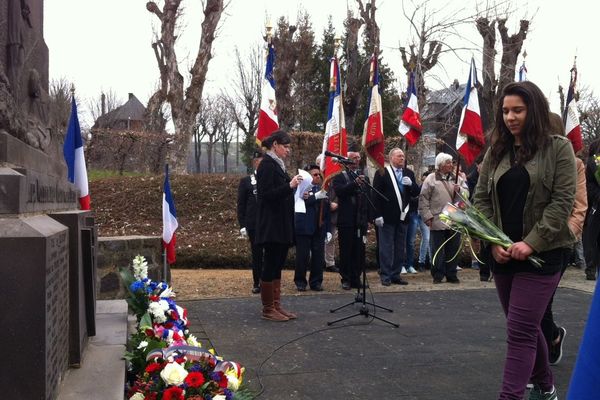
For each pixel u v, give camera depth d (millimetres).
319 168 8648
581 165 3709
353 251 8398
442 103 22062
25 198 2535
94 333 3746
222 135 47188
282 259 6289
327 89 34781
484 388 4148
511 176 3365
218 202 14945
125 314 4727
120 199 14914
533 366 3240
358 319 6434
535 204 3285
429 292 8305
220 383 2830
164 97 20203
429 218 9000
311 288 8398
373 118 8727
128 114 43062
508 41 19203
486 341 5488
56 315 2576
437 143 19109
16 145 2807
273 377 4375
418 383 4250
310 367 4629
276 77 26516
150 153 18875
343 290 8414
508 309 3383
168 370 2750
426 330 5934
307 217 8195
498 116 3508
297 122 33844
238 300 7523
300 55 31391
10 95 2930
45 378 2268
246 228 8055
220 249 11062
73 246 3164
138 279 4445
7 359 2236
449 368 4629
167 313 3955
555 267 3250
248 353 5016
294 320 6340
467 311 6945
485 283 9125
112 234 13281
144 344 3271
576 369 1087
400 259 9016
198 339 5484
